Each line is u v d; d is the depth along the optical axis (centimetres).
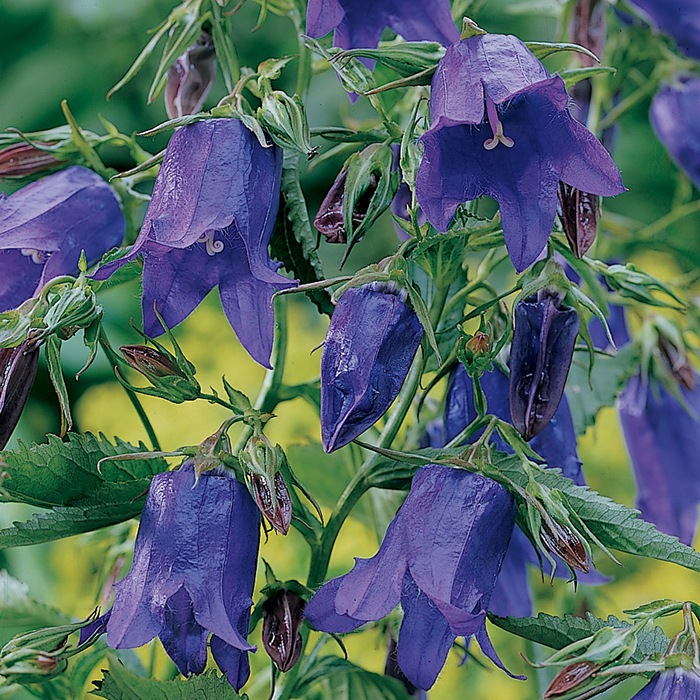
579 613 90
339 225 75
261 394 82
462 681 117
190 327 130
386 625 82
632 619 74
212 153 73
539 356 75
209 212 73
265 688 90
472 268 89
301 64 80
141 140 137
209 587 72
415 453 74
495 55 72
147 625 72
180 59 81
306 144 74
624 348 89
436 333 77
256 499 73
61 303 74
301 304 137
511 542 79
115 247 79
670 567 125
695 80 88
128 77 79
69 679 81
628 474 129
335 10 74
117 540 86
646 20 88
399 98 83
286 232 76
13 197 79
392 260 73
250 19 139
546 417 75
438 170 72
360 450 85
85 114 161
